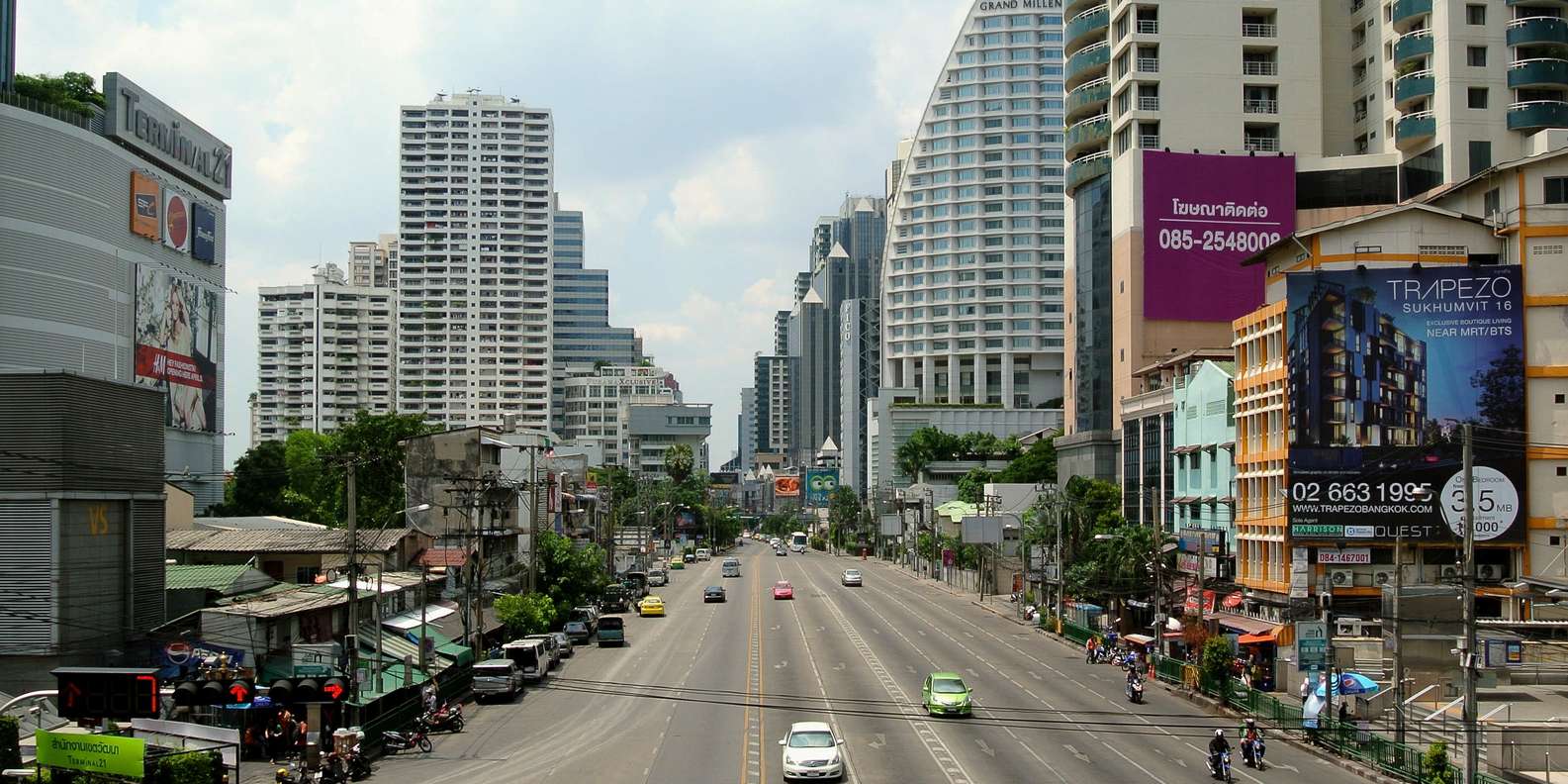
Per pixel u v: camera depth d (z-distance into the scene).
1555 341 71.38
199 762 35.50
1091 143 126.31
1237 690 54.03
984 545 123.00
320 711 44.25
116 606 50.59
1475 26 102.38
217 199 145.00
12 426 47.25
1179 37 114.88
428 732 49.53
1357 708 50.88
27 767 35.00
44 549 46.97
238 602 52.88
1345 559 71.31
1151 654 66.25
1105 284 120.62
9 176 107.12
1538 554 70.62
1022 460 166.25
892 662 69.88
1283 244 79.25
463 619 67.81
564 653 73.44
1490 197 76.06
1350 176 109.06
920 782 39.25
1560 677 57.62
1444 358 71.62
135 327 121.50
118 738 33.84
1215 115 114.50
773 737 47.78
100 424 49.78
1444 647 49.44
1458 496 70.75
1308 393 71.81
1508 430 71.00
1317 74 115.00
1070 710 54.16
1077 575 87.19
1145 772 41.34
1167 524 93.44
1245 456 78.62
